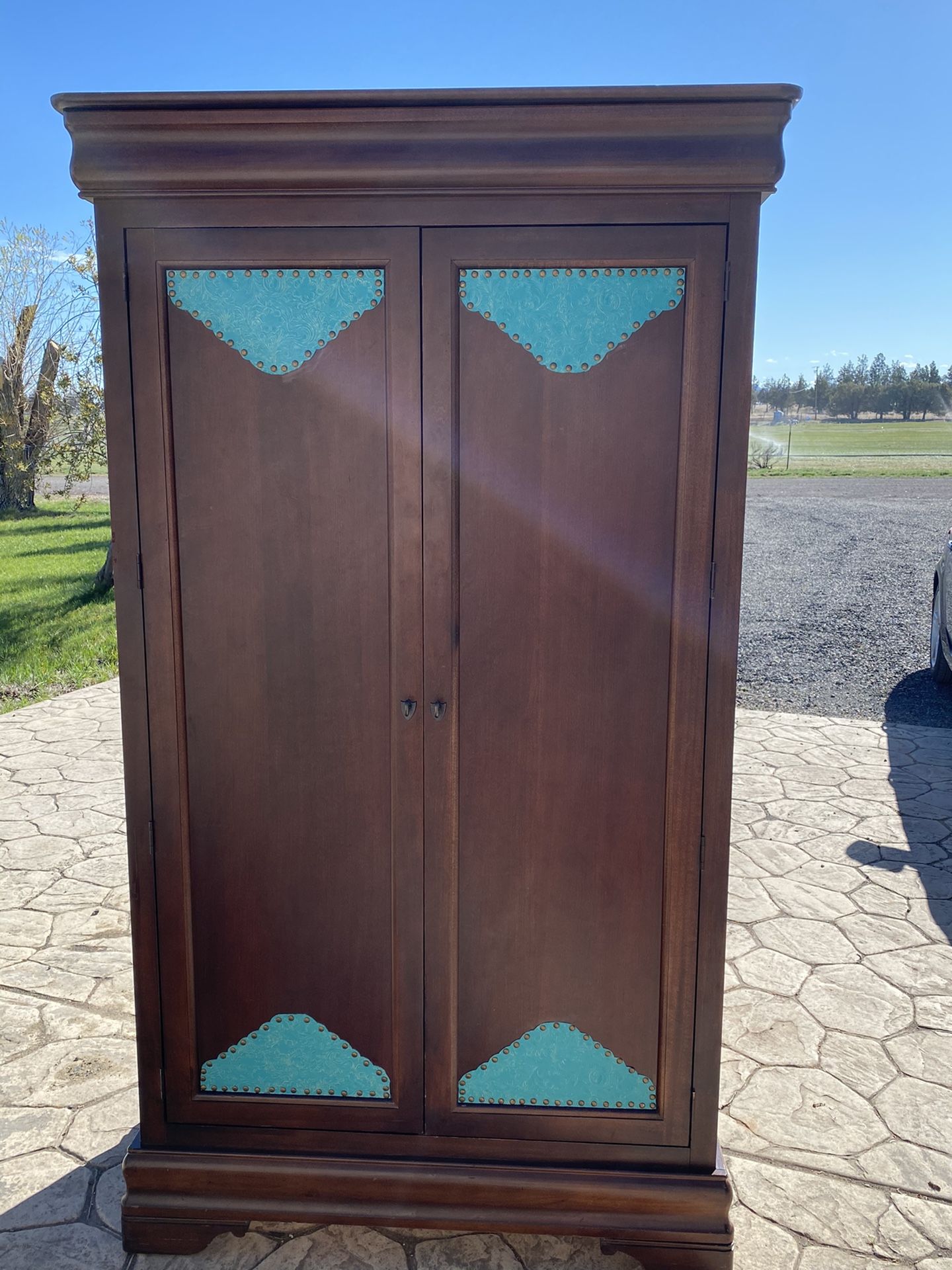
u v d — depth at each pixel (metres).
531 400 1.68
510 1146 1.86
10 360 12.94
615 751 1.76
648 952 1.81
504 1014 1.84
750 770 4.87
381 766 1.79
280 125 1.58
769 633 7.66
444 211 1.62
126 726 1.79
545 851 1.79
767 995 2.84
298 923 1.84
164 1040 1.88
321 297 1.67
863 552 10.07
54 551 11.88
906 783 4.68
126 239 1.66
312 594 1.75
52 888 3.56
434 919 1.81
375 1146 1.88
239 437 1.71
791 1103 2.34
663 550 1.70
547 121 1.56
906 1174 2.11
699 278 1.61
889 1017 2.73
